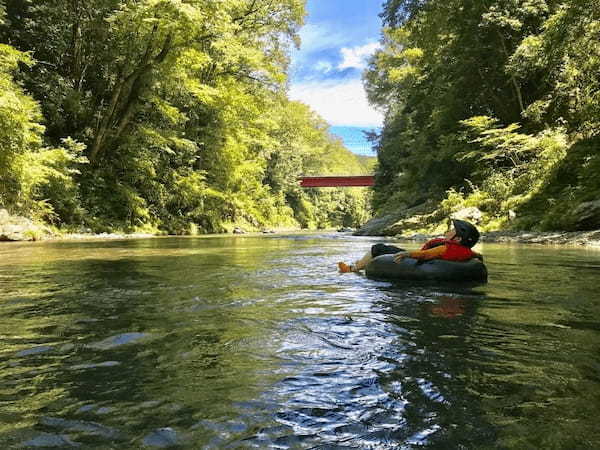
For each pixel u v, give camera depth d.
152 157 24.16
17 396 1.74
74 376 1.96
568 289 4.33
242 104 28.17
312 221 67.38
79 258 7.94
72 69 21.88
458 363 2.12
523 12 19.19
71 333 2.68
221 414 1.58
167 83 22.62
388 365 2.10
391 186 39.78
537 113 18.86
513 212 16.17
